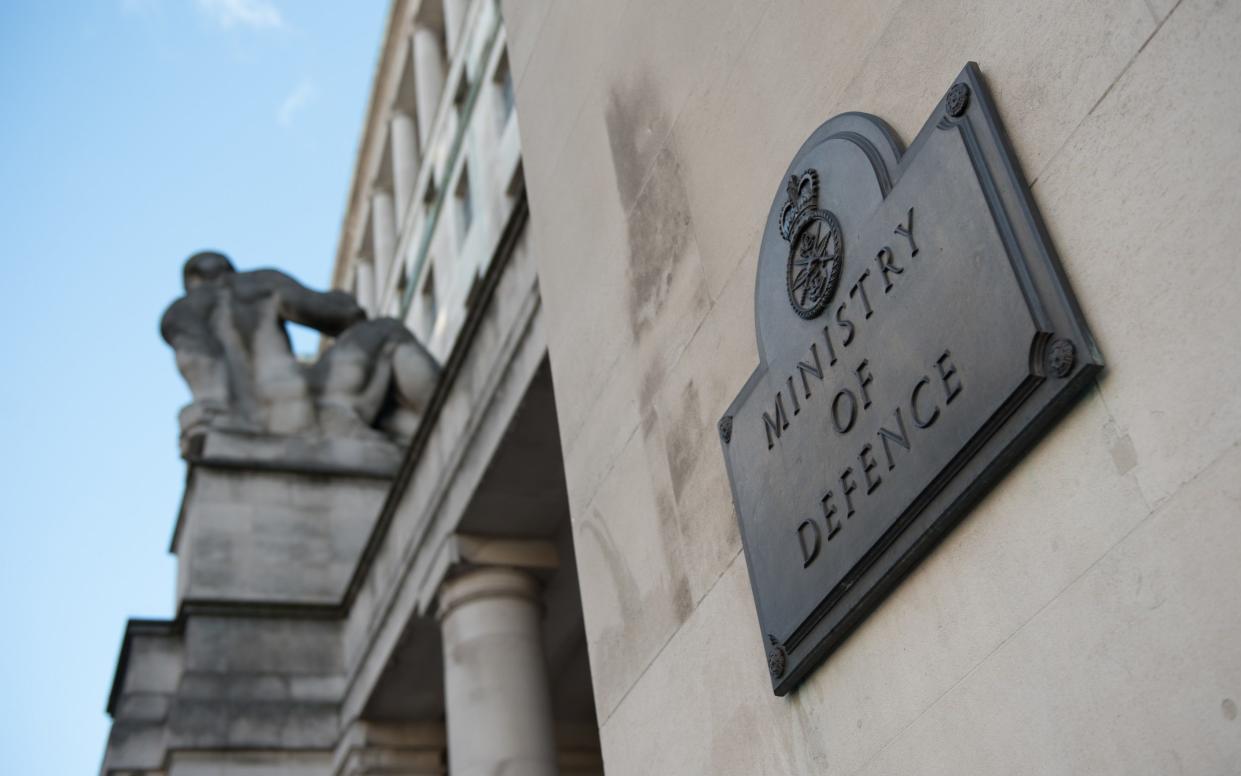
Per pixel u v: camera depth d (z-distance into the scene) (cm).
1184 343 343
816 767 481
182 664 1844
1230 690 317
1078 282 380
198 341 2225
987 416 400
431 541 1383
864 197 478
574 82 803
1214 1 344
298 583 2003
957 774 406
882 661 450
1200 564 330
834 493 476
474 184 3747
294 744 1769
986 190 412
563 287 786
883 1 496
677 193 652
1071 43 393
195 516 2022
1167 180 353
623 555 662
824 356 493
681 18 670
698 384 608
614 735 646
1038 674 379
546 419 1210
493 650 1272
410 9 4772
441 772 1703
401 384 2298
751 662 535
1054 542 380
